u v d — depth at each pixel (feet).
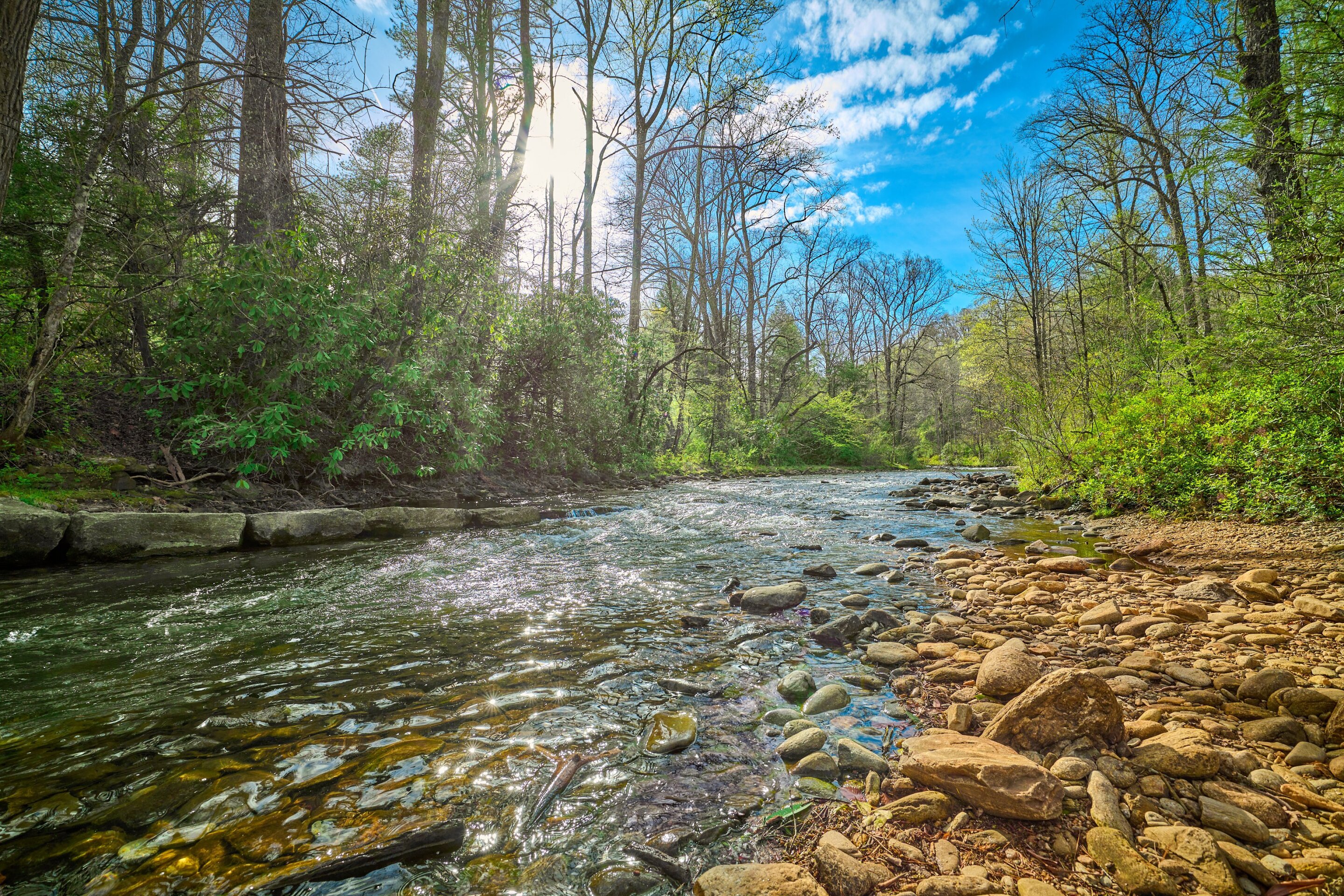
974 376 56.29
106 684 7.47
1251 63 17.51
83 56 19.98
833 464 79.25
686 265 88.22
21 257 18.33
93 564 12.91
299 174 23.34
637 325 54.95
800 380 90.68
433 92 31.63
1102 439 24.21
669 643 9.52
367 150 24.43
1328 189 13.52
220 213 22.59
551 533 20.06
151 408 19.47
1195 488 19.56
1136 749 5.86
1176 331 24.16
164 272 20.45
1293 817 4.76
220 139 22.06
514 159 41.73
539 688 7.61
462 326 26.61
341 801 5.08
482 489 28.19
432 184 26.30
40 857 4.32
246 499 17.76
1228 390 19.30
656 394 48.75
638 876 4.29
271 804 5.03
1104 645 9.12
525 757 5.90
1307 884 4.03
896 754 6.16
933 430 139.74
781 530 21.76
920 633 10.01
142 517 13.70
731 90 57.67
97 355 20.79
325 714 6.74
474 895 4.06
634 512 26.14
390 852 4.42
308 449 20.24
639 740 6.31
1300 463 16.43
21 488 13.94
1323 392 16.12
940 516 25.90
